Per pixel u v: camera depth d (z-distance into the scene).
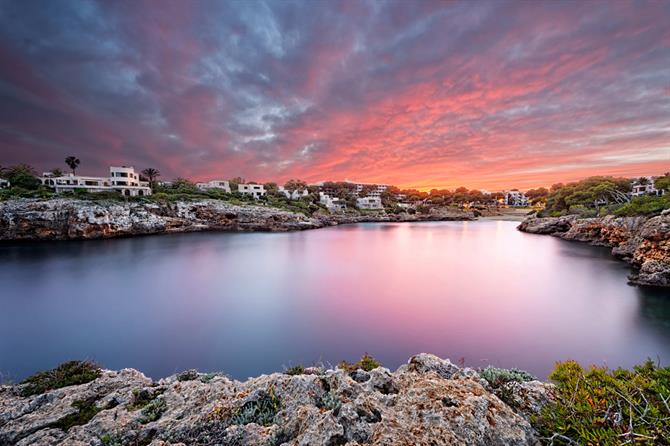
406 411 4.23
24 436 4.86
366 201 149.25
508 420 4.01
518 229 88.12
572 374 4.95
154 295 27.78
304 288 29.72
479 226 102.75
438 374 5.69
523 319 21.05
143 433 4.61
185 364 15.71
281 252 51.28
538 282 30.94
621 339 17.88
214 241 63.84
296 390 5.46
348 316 21.95
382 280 32.66
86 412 5.53
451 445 3.48
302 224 92.06
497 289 28.70
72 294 28.27
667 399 3.68
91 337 18.91
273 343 17.80
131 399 5.83
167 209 78.62
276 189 136.62
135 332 19.61
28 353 17.09
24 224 58.25
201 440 4.41
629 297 25.16
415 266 39.81
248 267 39.62
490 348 16.97
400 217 132.12
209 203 85.81
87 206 63.47
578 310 22.67
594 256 43.44
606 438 3.37
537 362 15.60
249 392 5.55
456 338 18.16
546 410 4.26
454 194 180.12
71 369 7.79
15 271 37.00
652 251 30.73
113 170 81.31
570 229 63.59
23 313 23.28
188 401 5.59
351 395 5.10
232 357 16.25
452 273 35.62
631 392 4.08
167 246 56.31
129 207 70.38
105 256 46.47
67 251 50.00
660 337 18.06
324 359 16.00
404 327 19.80
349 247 56.69
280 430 4.35
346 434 3.96
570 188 82.94
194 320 21.53
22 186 70.69
